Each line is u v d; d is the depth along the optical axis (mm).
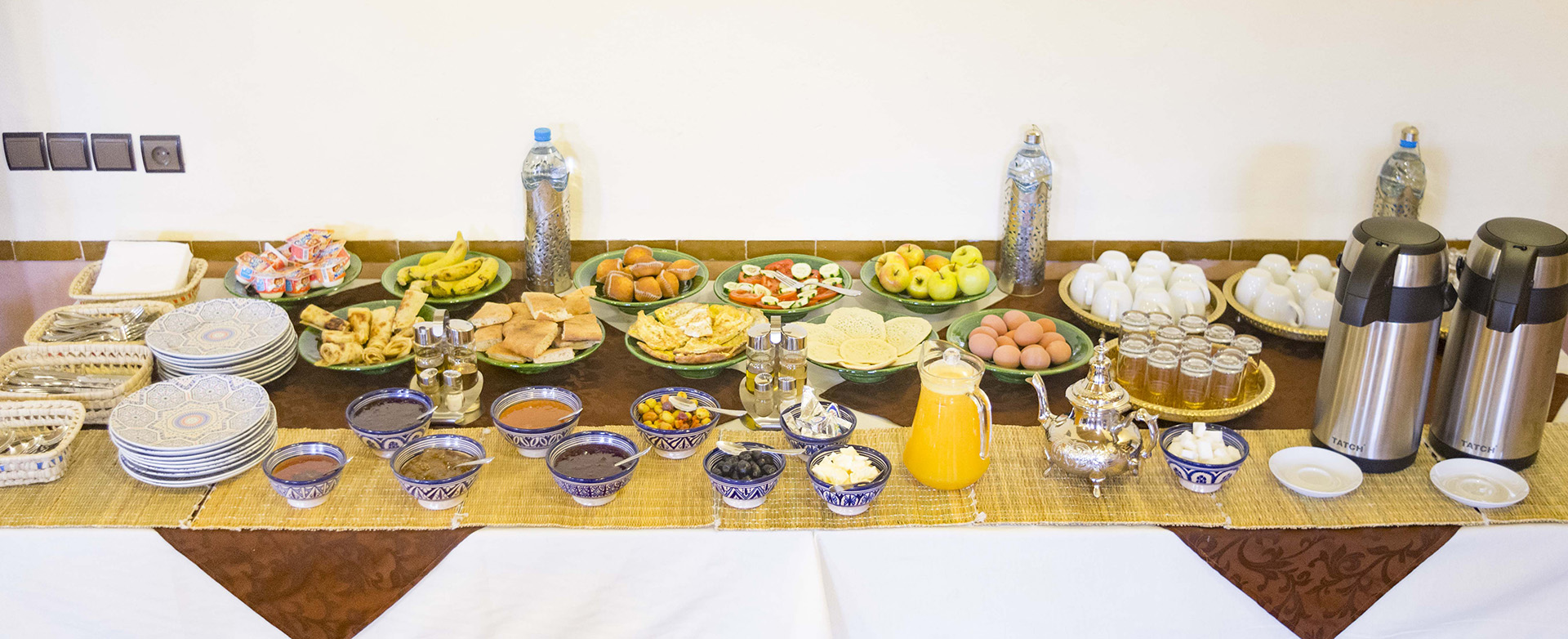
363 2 2129
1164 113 2234
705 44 2176
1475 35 2156
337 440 1616
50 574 1413
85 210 2283
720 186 2309
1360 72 2193
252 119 2219
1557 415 1695
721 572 1426
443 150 2260
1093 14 2150
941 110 2234
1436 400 1598
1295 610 1452
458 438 1508
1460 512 1440
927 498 1481
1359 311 1418
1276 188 2299
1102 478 1479
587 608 1453
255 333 1823
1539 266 1408
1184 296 2029
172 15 2121
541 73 2199
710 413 1594
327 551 1399
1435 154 2262
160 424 1509
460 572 1415
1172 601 1454
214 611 1441
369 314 1876
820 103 2229
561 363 1813
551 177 2115
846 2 2145
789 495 1490
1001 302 2184
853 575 1431
